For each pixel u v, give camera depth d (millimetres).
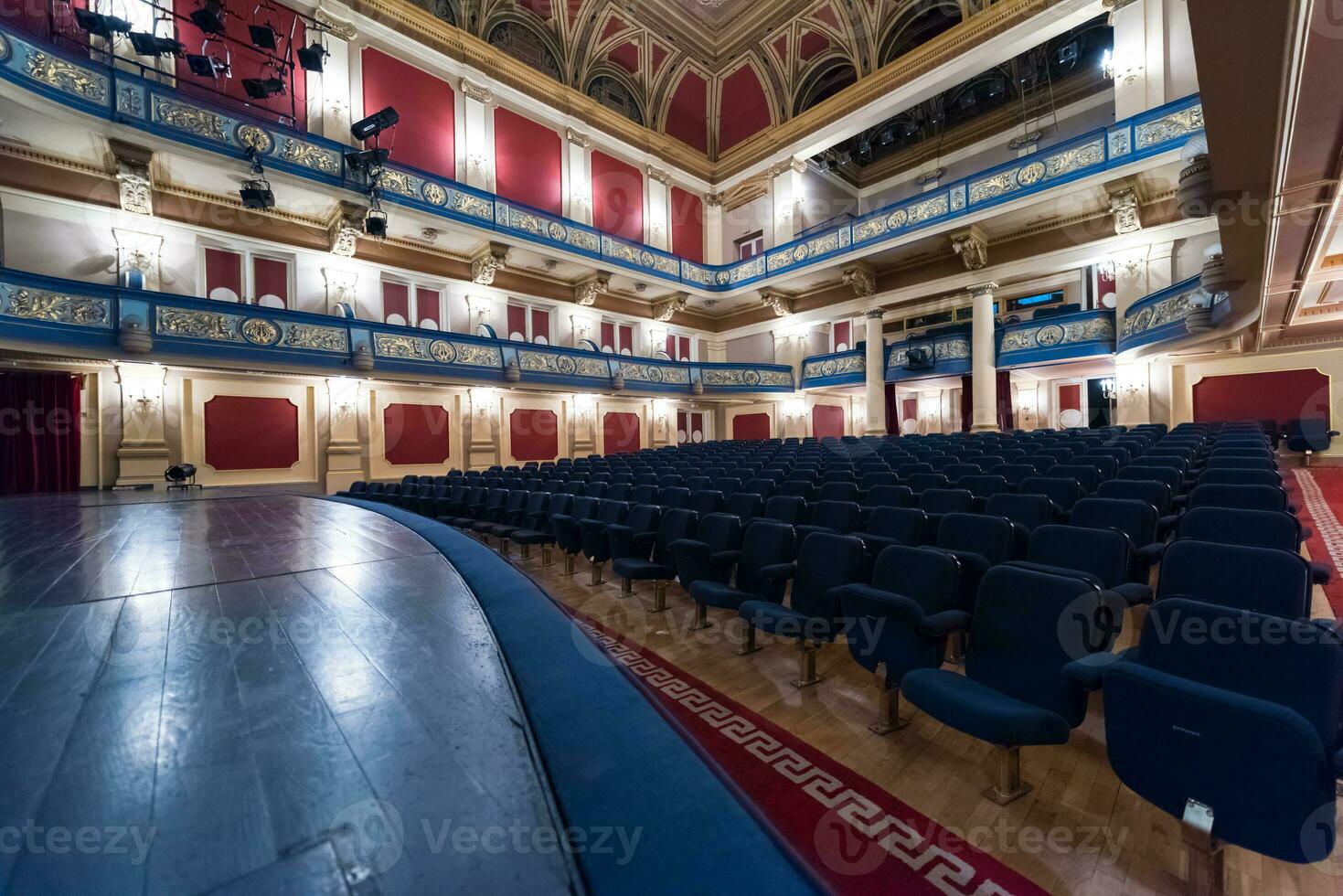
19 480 5699
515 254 9414
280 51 7352
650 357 11266
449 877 479
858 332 11914
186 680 892
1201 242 7172
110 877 463
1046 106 10508
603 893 467
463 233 8484
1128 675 1111
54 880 457
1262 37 1722
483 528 4074
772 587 2389
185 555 2014
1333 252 4551
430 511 5160
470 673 930
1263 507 2408
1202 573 1609
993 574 1649
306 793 592
